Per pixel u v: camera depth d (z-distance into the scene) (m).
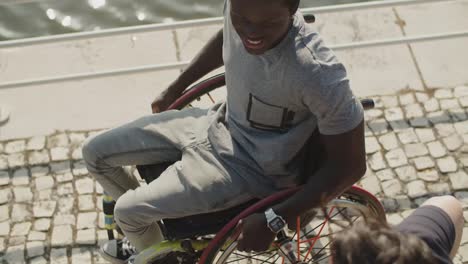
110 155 2.84
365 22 4.61
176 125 2.83
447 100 4.14
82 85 4.27
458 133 3.96
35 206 3.71
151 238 2.91
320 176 2.44
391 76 4.28
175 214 2.67
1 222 3.64
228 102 2.66
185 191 2.65
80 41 4.51
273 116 2.47
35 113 4.13
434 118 4.04
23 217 3.66
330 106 2.27
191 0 6.05
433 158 3.85
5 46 3.57
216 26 4.62
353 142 2.35
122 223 2.76
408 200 3.69
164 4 6.04
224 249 2.77
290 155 2.56
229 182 2.65
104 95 4.23
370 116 4.06
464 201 3.67
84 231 3.60
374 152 3.89
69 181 3.81
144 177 2.92
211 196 2.65
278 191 2.66
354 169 2.41
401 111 4.09
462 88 4.21
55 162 3.89
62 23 5.99
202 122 2.82
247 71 2.38
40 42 3.60
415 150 3.89
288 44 2.25
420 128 4.00
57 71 4.37
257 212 2.54
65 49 4.47
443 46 4.43
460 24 4.61
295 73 2.26
